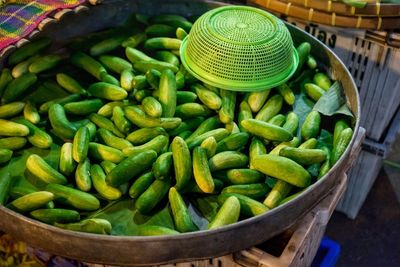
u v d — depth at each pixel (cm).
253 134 133
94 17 166
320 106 143
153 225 117
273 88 148
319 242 154
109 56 158
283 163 120
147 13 175
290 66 148
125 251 105
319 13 167
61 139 136
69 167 125
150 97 137
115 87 143
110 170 122
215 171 125
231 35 141
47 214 114
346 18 166
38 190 122
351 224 217
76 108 139
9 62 151
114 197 120
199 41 143
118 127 134
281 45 143
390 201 227
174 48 159
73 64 157
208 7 170
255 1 178
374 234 213
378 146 188
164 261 108
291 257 114
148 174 121
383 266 203
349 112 140
